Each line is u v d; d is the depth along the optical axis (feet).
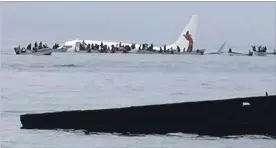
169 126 202.59
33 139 192.75
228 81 532.32
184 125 202.08
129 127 204.13
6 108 282.97
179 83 499.10
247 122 199.00
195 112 201.57
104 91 401.08
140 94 383.45
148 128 203.21
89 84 469.57
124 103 324.80
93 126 206.80
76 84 466.29
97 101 331.36
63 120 209.36
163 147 182.50
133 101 337.52
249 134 198.49
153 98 357.20
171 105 202.80
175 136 197.57
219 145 185.16
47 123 209.97
